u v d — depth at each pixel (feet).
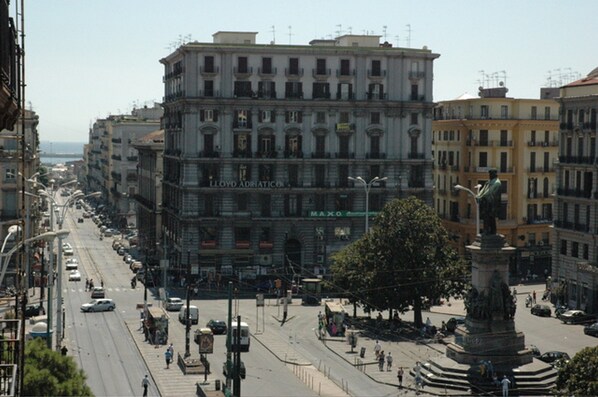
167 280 467.11
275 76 470.39
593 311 376.07
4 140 415.03
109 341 319.27
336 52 473.26
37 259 467.93
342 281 359.87
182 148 469.57
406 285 329.93
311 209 470.39
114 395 242.17
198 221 459.32
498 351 255.70
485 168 501.15
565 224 398.83
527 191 505.66
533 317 376.68
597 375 189.16
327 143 473.26
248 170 467.11
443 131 537.65
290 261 467.93
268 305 408.26
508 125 502.38
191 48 460.96
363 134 476.54
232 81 466.70
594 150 382.42
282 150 468.75
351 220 473.26
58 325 253.65
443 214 533.96
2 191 414.82
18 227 107.04
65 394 162.50
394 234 332.19
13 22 87.45
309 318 375.45
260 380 261.03
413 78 481.46
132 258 563.07
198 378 264.93
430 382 252.42
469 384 246.47
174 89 503.20
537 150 508.12
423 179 483.92
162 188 537.24
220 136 464.24
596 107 380.99
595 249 378.32
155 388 251.80
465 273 338.13
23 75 95.50
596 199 376.68
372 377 264.72
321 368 279.90
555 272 408.67
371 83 478.59
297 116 471.21
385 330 341.00
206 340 278.46
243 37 482.69
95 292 412.98
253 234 466.29
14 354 91.15
